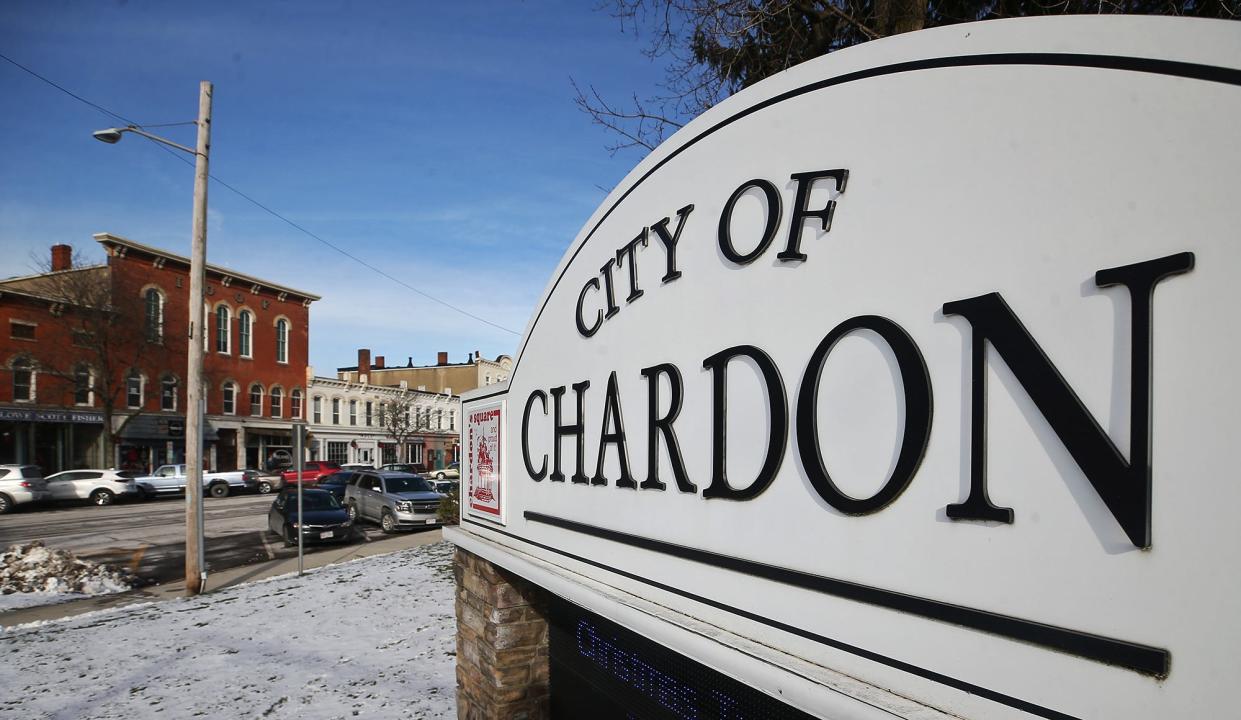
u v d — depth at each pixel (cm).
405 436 4694
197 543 1062
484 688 434
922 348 156
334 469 3294
